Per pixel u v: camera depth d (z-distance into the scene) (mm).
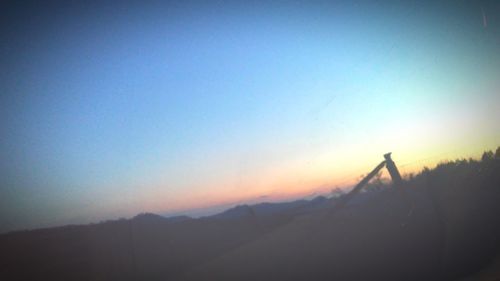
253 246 6086
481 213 5938
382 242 5637
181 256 6012
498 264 4367
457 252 4977
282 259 5594
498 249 4809
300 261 5504
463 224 5730
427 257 5004
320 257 5555
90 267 5660
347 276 4898
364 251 5438
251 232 6555
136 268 5746
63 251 5898
